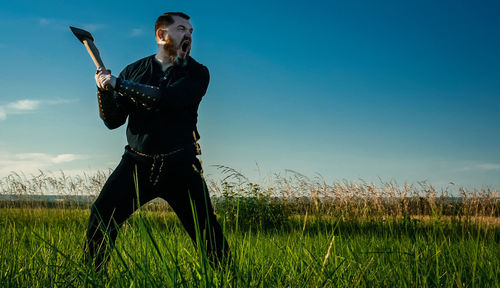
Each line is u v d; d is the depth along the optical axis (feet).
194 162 8.80
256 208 29.78
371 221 29.66
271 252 8.67
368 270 7.29
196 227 5.77
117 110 8.87
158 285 5.38
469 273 7.39
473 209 26.94
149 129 8.54
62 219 31.63
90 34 9.18
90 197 39.34
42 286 6.35
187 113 8.91
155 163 8.46
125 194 8.37
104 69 8.45
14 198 39.06
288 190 32.65
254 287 5.90
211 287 5.36
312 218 27.71
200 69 9.25
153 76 9.22
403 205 29.73
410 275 6.55
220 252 7.96
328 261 7.39
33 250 8.45
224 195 30.73
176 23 9.11
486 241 12.44
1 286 6.13
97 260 7.46
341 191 34.17
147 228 5.35
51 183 38.78
